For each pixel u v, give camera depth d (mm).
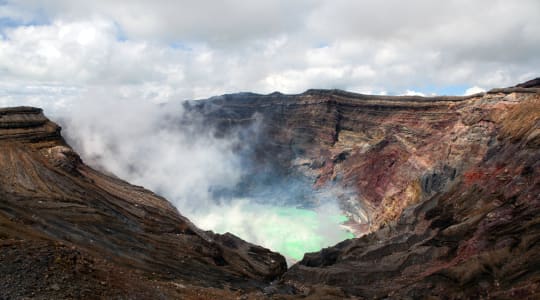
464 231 68000
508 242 54688
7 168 54031
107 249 44625
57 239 39031
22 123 65312
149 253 50188
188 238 62375
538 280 45250
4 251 25703
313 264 83688
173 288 36188
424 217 82750
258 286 56438
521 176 70062
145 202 69812
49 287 23609
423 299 52594
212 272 54562
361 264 72875
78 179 62000
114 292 26328
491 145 99125
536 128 78375
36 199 49812
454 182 87875
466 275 52531
